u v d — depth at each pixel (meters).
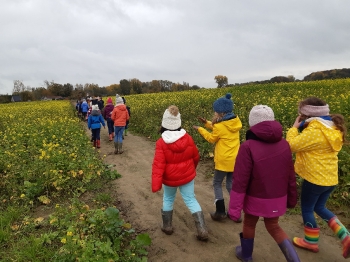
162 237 3.99
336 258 3.35
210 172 6.56
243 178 2.83
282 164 2.83
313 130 2.99
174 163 3.67
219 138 4.07
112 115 8.89
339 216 4.26
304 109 3.14
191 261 3.45
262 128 2.79
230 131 4.01
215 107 4.05
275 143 2.86
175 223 4.37
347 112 8.52
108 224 3.63
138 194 5.57
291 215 4.39
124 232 3.74
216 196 4.23
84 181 5.98
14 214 4.56
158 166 3.61
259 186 2.83
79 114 22.44
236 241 3.79
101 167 6.81
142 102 20.70
